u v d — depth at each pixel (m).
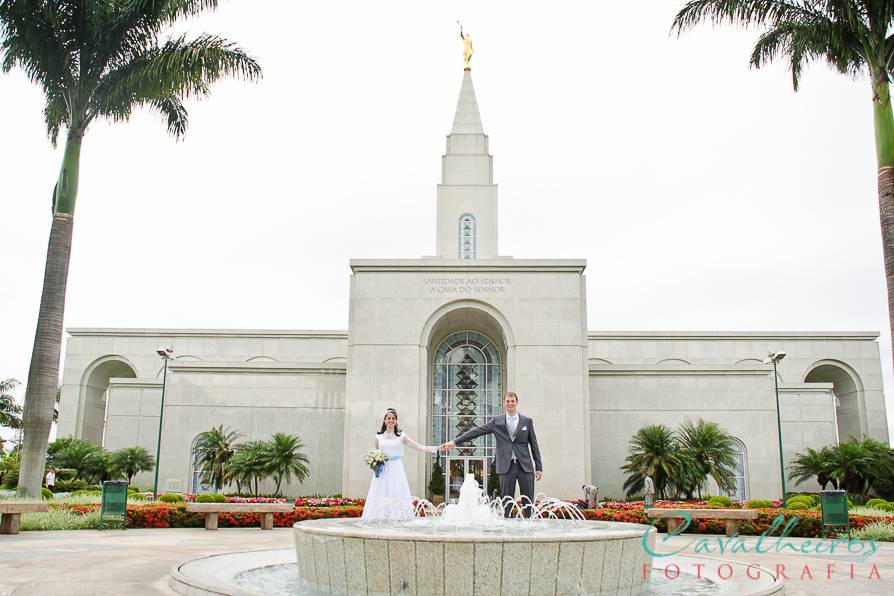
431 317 32.97
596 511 21.39
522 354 32.38
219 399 37.75
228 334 49.62
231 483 35.72
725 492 35.78
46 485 34.31
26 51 22.16
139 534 16.61
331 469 37.03
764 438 36.72
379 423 31.67
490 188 40.69
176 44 23.48
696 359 49.09
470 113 41.88
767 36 22.31
